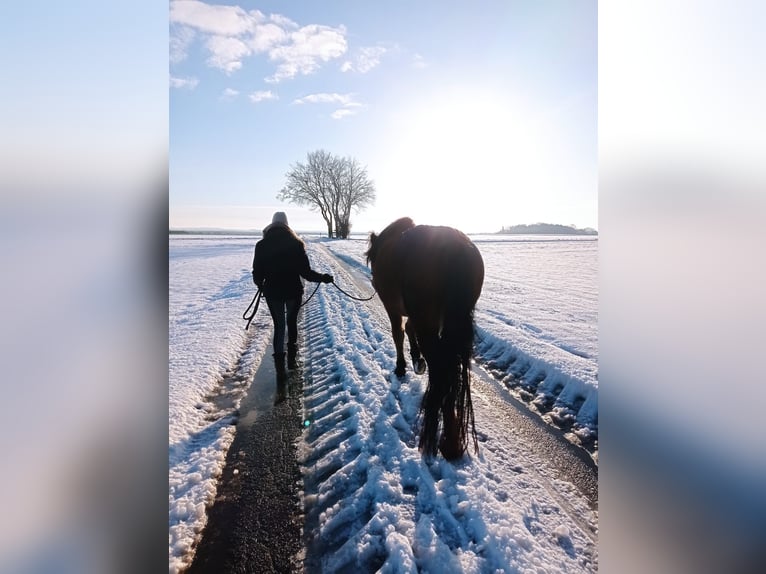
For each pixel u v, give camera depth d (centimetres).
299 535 183
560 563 162
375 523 183
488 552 167
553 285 866
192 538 181
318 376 368
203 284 969
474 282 222
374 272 337
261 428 277
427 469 220
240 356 450
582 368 346
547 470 224
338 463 232
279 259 364
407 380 344
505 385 350
